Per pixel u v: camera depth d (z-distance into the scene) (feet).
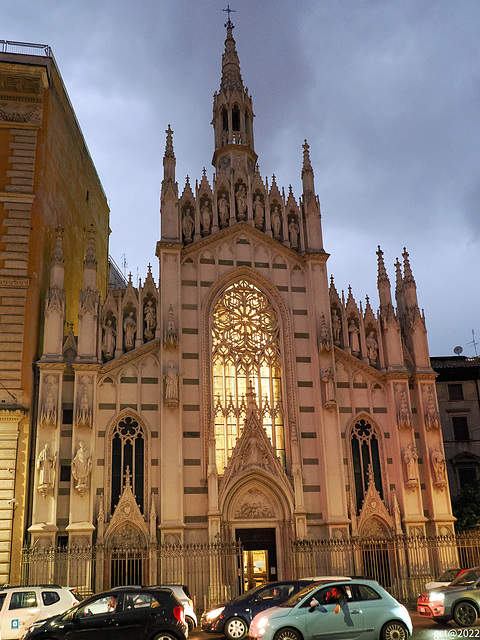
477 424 190.49
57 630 66.85
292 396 131.64
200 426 125.90
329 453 127.54
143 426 124.16
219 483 122.52
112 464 120.78
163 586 89.97
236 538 122.21
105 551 114.11
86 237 168.14
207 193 142.51
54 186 141.08
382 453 132.77
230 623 80.48
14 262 125.08
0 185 129.80
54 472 114.32
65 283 146.00
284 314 137.59
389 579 124.16
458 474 184.24
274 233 143.33
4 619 77.10
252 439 125.80
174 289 131.54
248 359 134.31
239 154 158.20
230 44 169.78
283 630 67.92
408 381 138.10
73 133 158.40
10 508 111.24
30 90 136.36
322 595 70.64
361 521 126.21
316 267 140.67
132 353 126.52
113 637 66.85
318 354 133.90
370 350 139.13
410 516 127.03
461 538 128.67
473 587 82.64
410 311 143.43
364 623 68.90
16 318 121.60
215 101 165.48
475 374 194.49
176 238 135.54
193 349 131.03
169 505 118.11
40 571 108.58
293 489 124.36
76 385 120.47
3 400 116.37
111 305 130.93
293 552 119.55
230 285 137.90
